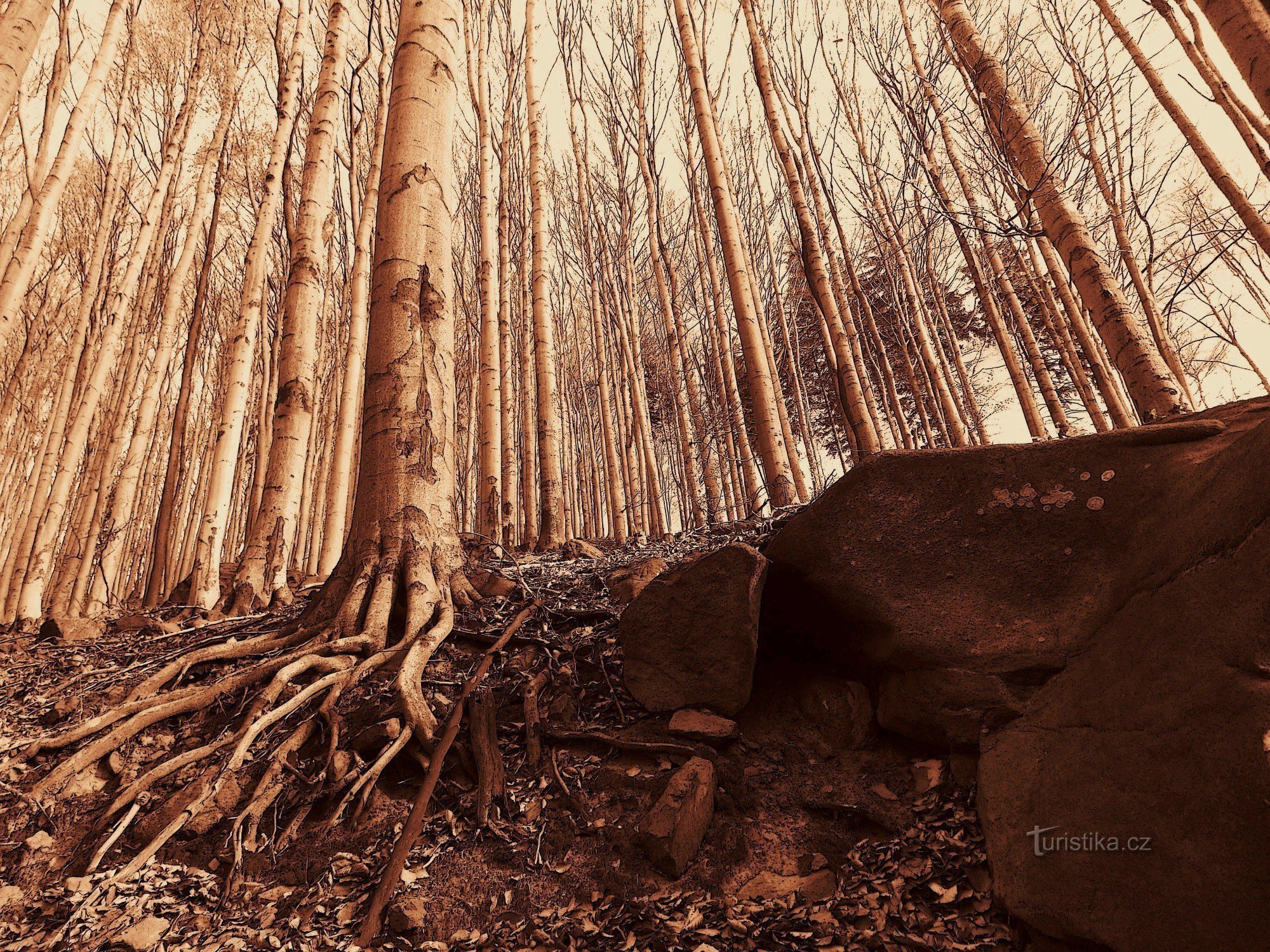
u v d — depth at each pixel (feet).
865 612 9.48
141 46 36.58
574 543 23.54
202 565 20.76
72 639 16.94
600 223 47.83
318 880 8.20
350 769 9.73
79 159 41.57
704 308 49.60
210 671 12.28
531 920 7.39
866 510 9.76
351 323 28.45
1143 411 14.92
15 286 20.11
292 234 26.55
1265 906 4.65
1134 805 5.73
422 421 13.71
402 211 14.28
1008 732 7.68
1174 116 22.25
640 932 7.13
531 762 9.63
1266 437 5.94
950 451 9.52
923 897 6.99
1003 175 16.39
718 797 8.64
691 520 45.55
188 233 31.45
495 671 11.60
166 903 7.94
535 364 28.17
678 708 9.97
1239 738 5.11
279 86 26.66
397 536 13.24
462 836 8.63
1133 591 7.20
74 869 8.71
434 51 15.49
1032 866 6.30
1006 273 43.86
